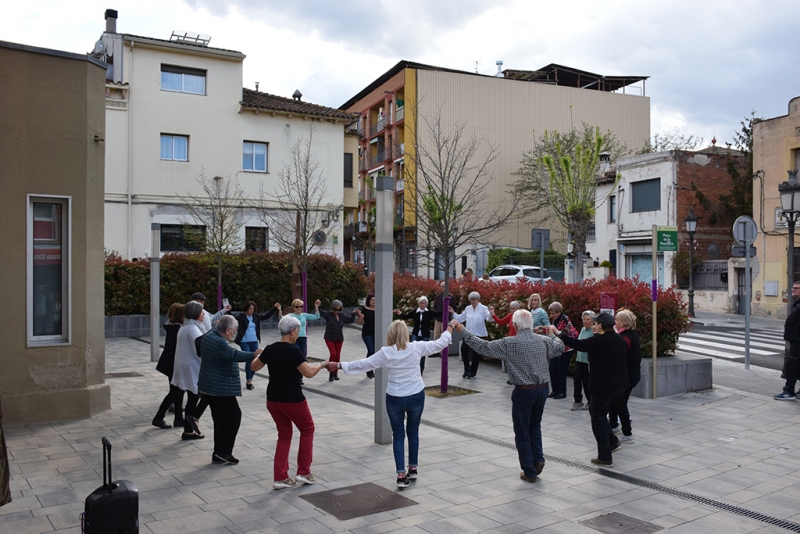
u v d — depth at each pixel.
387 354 6.78
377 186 8.70
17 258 9.26
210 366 7.36
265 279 23.61
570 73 55.00
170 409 10.34
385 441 8.35
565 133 46.53
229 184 29.05
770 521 5.93
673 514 6.06
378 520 5.77
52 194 9.52
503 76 54.22
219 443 7.41
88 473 7.02
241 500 6.23
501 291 15.62
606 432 7.57
